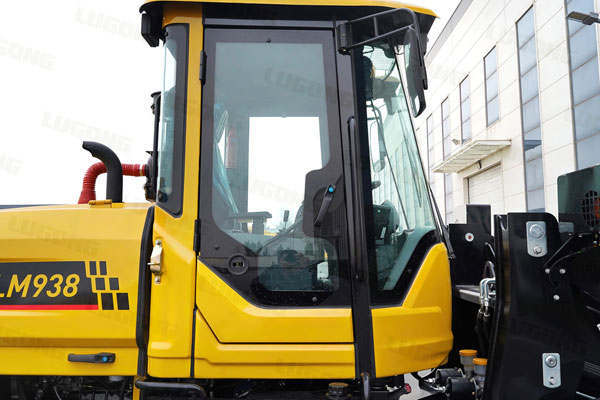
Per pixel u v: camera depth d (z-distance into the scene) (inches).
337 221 83.9
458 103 799.7
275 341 80.0
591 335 77.5
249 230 83.7
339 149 85.5
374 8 87.3
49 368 85.4
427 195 92.0
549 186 533.6
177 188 84.4
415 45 76.7
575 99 489.1
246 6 87.6
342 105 86.3
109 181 98.7
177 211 83.8
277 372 79.7
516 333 77.0
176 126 85.3
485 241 115.0
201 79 85.4
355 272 81.9
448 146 850.1
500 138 652.7
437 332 85.6
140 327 83.4
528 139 589.9
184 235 83.1
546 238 78.2
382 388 82.7
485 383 79.9
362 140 86.0
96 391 94.7
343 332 80.2
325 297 82.0
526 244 78.2
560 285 77.3
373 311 80.8
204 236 83.1
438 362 85.3
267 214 84.2
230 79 86.6
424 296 85.0
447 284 88.9
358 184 84.3
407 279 85.3
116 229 87.8
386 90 89.7
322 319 80.3
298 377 79.5
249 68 87.0
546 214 78.7
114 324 84.0
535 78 567.5
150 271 85.4
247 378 80.9
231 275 82.3
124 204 95.6
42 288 85.7
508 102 627.8
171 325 80.8
